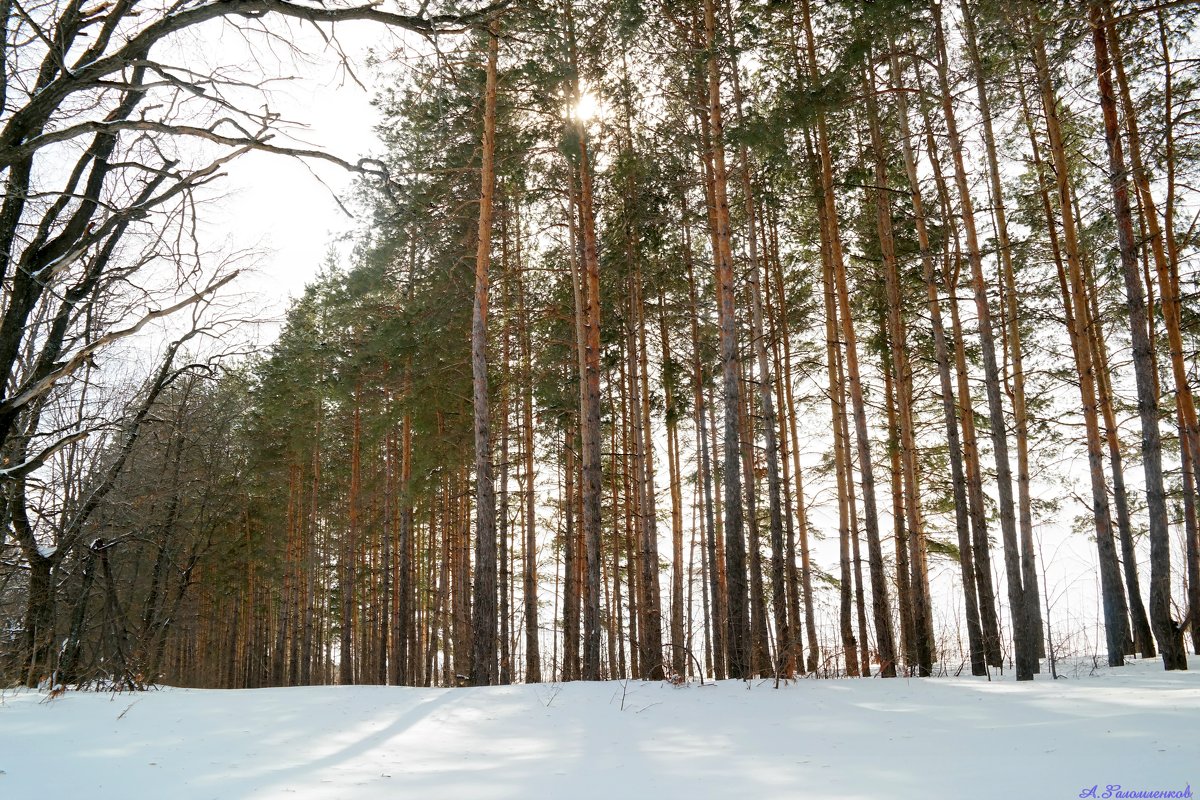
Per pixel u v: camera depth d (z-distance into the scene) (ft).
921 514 60.39
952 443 39.60
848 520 53.21
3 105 12.29
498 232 59.47
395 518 83.41
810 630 56.54
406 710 24.32
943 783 12.28
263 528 88.84
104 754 17.71
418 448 58.49
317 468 82.94
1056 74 38.88
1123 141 41.01
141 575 62.49
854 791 12.17
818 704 22.89
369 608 98.84
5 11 11.82
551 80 40.22
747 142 35.91
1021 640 31.91
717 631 57.06
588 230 45.83
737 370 38.09
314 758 17.35
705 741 18.19
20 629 36.32
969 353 55.57
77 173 20.63
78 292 22.36
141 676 35.12
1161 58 39.45
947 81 38.09
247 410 71.00
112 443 44.50
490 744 19.01
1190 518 43.29
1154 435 35.50
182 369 40.96
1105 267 49.52
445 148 46.98
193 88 11.61
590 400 44.42
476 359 42.80
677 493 66.23
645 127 45.75
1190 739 13.87
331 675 109.70
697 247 61.11
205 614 96.12
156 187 18.89
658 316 62.34
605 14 42.04
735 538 36.14
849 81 37.37
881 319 54.03
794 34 44.16
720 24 41.63
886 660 37.52
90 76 10.78
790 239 58.13
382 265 53.42
